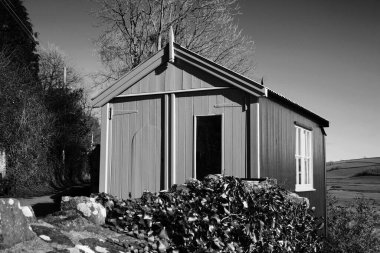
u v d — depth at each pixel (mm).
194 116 10094
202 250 5164
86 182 28344
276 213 6578
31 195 16906
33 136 17938
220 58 27938
